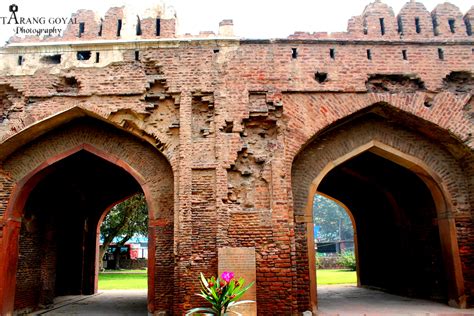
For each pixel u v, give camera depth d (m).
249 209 6.85
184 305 6.43
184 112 7.18
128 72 7.41
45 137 7.67
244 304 6.27
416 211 9.02
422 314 6.92
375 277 11.16
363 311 7.24
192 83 7.30
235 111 7.17
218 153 6.98
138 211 20.69
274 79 7.33
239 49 7.47
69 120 7.60
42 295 8.82
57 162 7.71
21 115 7.27
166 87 7.30
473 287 7.38
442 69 7.59
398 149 7.74
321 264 23.09
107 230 20.62
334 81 7.38
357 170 9.84
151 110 7.31
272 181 6.90
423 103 7.41
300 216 7.27
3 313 7.03
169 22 7.68
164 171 7.39
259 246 6.67
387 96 7.37
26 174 7.55
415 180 8.77
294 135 7.12
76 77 7.40
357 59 7.52
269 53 7.47
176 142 7.16
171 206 7.23
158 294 6.90
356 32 7.68
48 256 9.23
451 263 7.51
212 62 7.41
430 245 8.52
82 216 11.22
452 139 7.46
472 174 7.62
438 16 7.91
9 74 7.47
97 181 10.58
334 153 7.61
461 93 7.61
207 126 7.22
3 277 7.09
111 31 7.69
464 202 7.69
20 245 8.03
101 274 20.44
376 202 10.85
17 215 7.53
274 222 6.74
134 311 8.23
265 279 6.54
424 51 7.66
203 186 6.91
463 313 6.89
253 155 7.10
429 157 7.79
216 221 6.73
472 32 7.94
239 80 7.32
